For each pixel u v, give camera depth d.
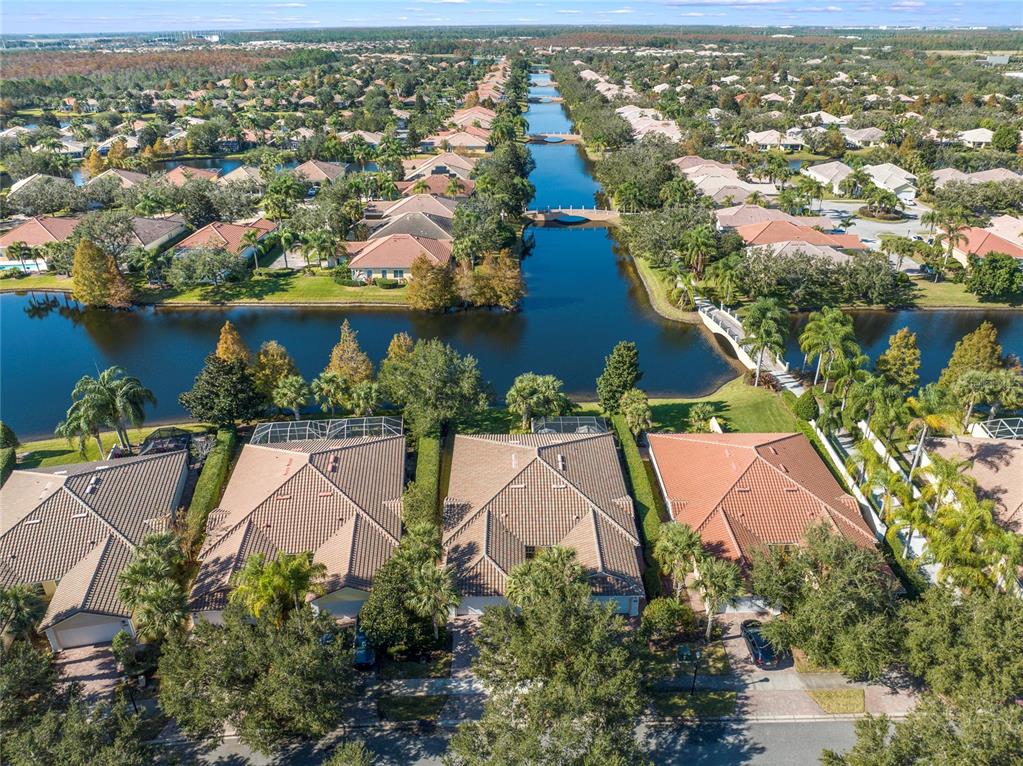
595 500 53.75
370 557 49.53
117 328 96.25
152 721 40.53
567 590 39.75
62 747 32.50
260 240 119.69
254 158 176.25
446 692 42.16
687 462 58.62
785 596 42.91
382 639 42.56
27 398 78.25
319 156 179.75
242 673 37.22
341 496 53.56
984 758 30.30
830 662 40.78
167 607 40.78
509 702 35.50
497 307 101.50
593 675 35.00
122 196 136.62
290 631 38.03
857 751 33.62
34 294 107.06
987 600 38.91
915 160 161.25
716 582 41.16
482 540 49.88
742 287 97.81
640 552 51.44
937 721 33.06
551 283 111.44
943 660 37.19
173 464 59.62
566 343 90.50
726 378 80.75
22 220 137.62
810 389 69.50
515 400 66.06
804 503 53.03
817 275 96.19
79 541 50.44
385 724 40.22
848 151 192.12
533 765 31.88
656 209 134.62
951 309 97.81
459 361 68.19
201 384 65.06
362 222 125.56
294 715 35.69
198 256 101.81
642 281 110.88
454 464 59.72
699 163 159.25
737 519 52.00
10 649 39.41
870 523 55.12
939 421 54.50
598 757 32.12
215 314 100.12
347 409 70.44
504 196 129.50
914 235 124.94
